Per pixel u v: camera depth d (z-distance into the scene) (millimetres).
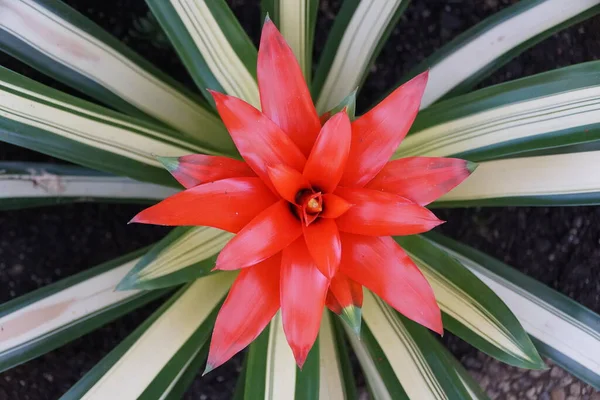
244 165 438
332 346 562
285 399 479
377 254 435
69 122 470
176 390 536
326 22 667
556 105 490
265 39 415
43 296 554
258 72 422
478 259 592
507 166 543
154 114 550
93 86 540
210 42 495
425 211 411
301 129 432
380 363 530
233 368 691
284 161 417
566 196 532
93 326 559
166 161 429
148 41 645
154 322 526
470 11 672
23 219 649
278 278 439
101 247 663
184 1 488
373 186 438
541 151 539
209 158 435
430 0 670
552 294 580
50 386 669
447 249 597
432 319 434
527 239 695
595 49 667
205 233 487
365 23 557
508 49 583
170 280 471
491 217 695
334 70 565
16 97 458
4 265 649
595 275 681
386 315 544
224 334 434
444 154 514
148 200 610
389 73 677
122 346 520
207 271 479
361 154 430
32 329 548
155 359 519
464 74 589
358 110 679
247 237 402
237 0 652
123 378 512
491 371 708
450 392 518
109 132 482
